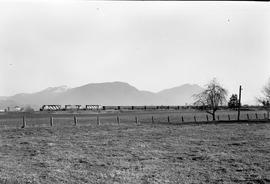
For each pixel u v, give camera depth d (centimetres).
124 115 6284
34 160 2250
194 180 1741
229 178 1783
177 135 3706
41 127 4016
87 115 6047
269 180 1731
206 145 2967
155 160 2283
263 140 3284
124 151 2648
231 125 4978
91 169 1991
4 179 1694
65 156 2412
